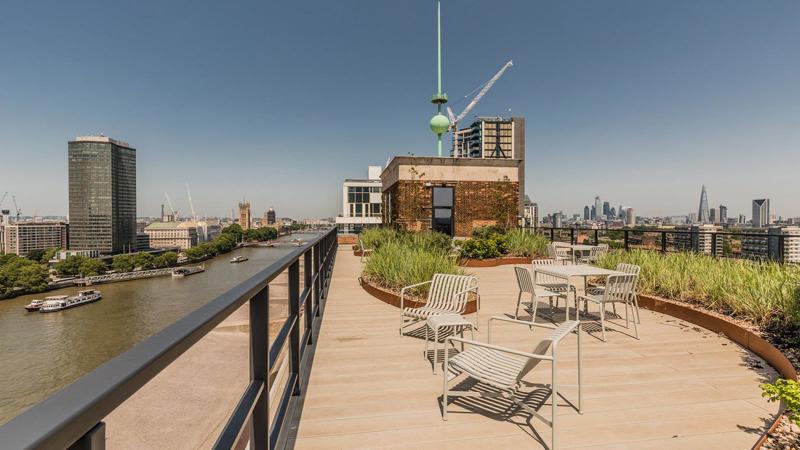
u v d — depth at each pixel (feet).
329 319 19.06
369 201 194.90
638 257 25.64
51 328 82.28
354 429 9.07
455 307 16.02
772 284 16.26
